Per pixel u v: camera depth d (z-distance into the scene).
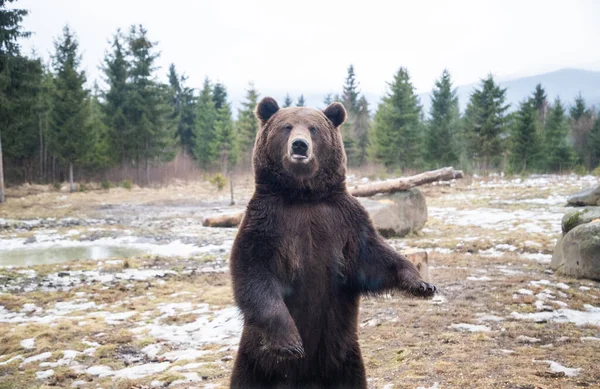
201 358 6.17
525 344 5.98
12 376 5.80
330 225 3.69
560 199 21.83
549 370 4.99
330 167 3.89
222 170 55.72
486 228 15.80
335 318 3.69
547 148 51.25
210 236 16.70
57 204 26.84
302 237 3.62
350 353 3.77
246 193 34.16
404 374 5.12
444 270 10.34
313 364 3.70
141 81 44.81
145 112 44.78
